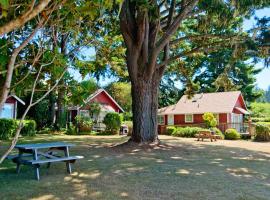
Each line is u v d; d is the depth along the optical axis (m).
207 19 17.47
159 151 14.73
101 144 17.95
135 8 14.88
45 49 4.42
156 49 16.03
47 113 34.84
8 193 6.84
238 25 18.11
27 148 8.28
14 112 29.00
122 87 46.88
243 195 6.97
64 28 5.37
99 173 9.12
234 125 31.50
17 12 4.20
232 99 36.78
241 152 15.80
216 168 10.41
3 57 3.42
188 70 23.66
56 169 9.69
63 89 4.46
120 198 6.58
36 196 6.64
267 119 39.69
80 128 30.39
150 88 16.80
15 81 4.22
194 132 29.12
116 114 31.05
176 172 9.47
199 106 38.06
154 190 7.25
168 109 40.75
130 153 13.84
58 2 3.78
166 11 18.23
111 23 10.99
